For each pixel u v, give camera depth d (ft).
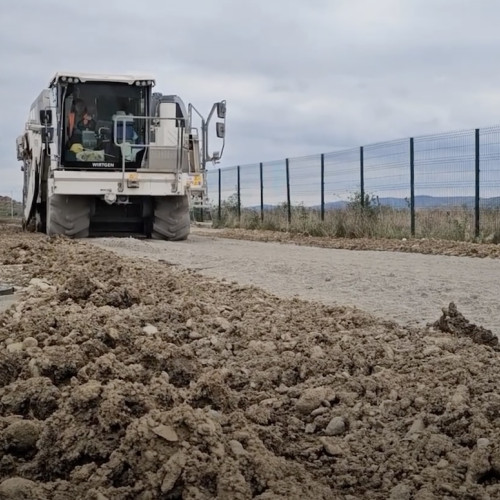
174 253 54.65
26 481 10.43
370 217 80.64
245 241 76.48
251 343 20.22
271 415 14.76
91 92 71.56
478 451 11.94
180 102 75.36
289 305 27.04
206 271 41.70
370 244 67.67
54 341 19.01
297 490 10.41
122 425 11.75
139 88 72.28
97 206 74.28
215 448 10.64
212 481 10.22
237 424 12.43
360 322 23.27
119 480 10.59
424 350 19.03
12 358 16.49
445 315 22.12
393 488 11.10
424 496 10.66
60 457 11.52
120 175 70.03
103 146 71.92
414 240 69.36
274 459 11.26
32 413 13.92
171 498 10.10
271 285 35.37
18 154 94.07
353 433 13.76
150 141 72.54
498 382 16.02
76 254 44.91
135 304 25.72
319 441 13.42
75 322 21.22
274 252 57.52
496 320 25.29
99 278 32.96
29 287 31.65
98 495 9.86
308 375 17.54
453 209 71.15
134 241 63.46
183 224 73.97
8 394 14.25
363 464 12.25
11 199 182.91
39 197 81.05
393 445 12.97
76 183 69.72
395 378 16.53
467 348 19.65
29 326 21.07
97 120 71.82
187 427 10.92
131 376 15.55
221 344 20.29
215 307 25.98
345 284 35.50
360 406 15.03
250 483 10.52
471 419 13.60
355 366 17.89
